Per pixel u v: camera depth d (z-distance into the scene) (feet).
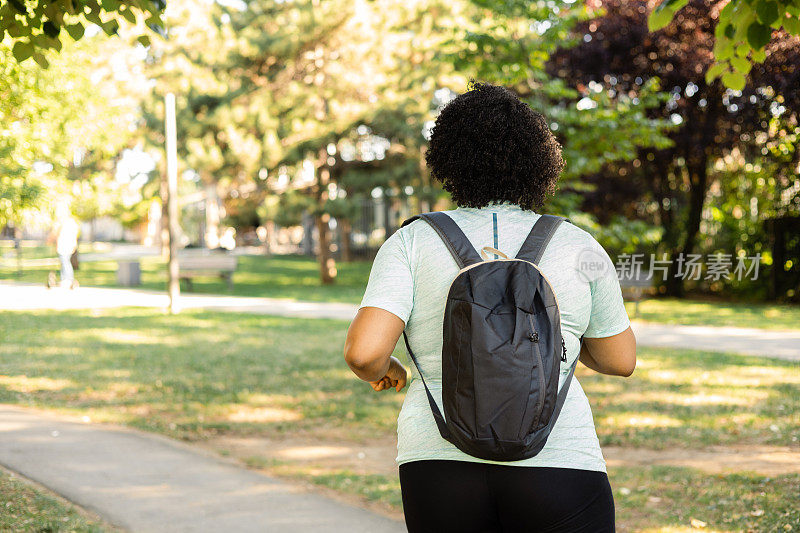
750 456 18.53
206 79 82.48
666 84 46.52
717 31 11.96
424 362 5.90
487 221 6.08
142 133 86.89
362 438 21.54
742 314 49.85
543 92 33.96
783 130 43.27
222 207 121.08
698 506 15.10
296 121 73.97
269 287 78.48
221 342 38.96
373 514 14.71
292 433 22.03
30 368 30.96
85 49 34.53
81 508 14.55
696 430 21.13
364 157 81.41
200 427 22.35
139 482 16.28
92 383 28.32
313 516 14.46
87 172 62.49
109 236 249.96
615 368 6.39
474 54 33.19
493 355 5.24
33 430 20.54
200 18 82.74
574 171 31.45
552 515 5.49
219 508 14.78
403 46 80.74
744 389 26.14
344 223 118.32
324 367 32.14
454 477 5.57
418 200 82.89
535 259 5.86
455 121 6.31
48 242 163.22
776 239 57.36
